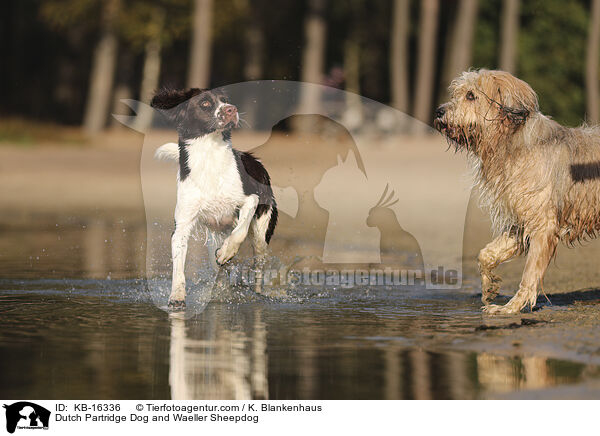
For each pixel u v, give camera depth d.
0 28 63.22
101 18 53.00
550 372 7.25
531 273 10.06
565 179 10.06
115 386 7.00
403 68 51.12
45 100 65.38
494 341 8.41
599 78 56.12
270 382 7.08
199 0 46.50
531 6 59.38
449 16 58.78
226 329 9.12
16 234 18.84
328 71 66.00
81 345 8.33
